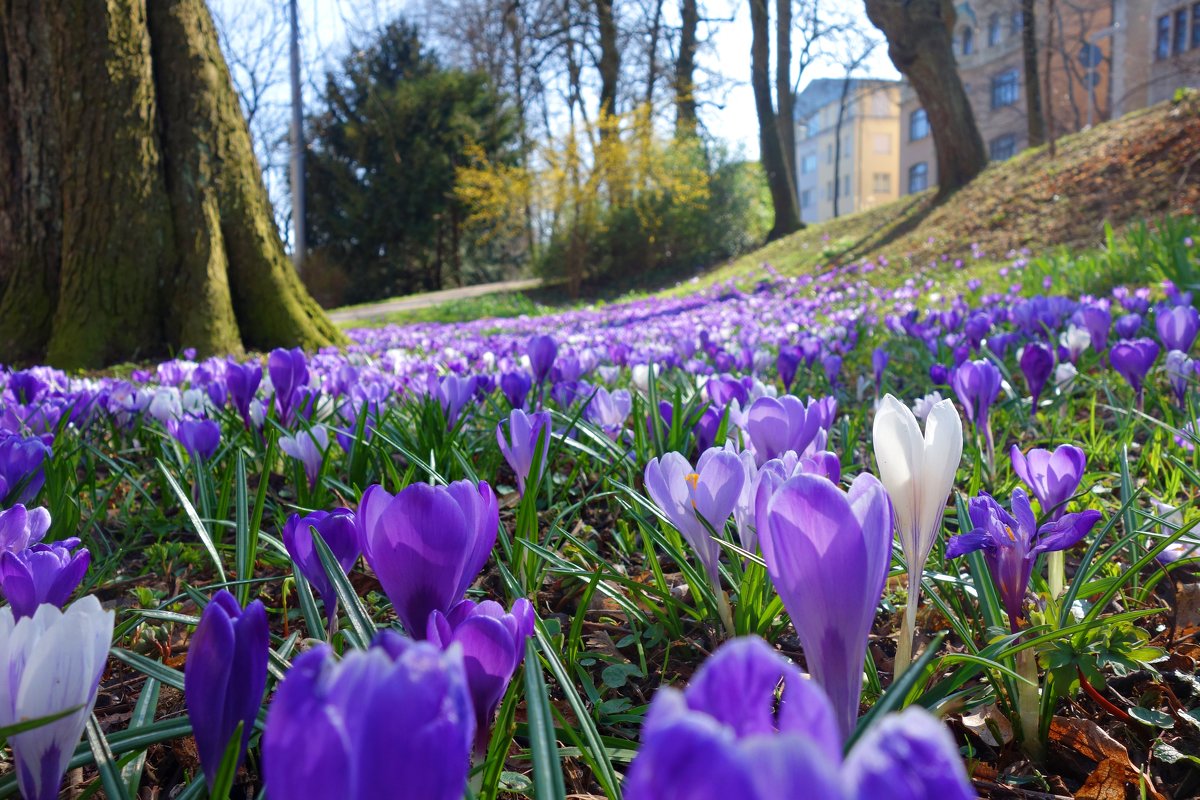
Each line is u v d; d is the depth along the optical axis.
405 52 38.78
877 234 20.97
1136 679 1.66
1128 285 7.91
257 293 9.53
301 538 1.37
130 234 8.90
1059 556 1.74
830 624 0.82
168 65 9.20
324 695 0.48
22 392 4.11
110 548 2.82
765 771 0.32
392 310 24.80
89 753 1.12
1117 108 41.78
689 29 32.22
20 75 9.14
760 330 7.45
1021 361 3.15
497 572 2.35
